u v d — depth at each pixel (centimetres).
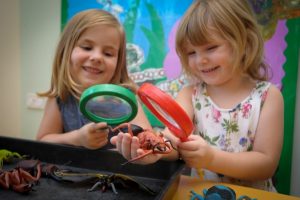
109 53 82
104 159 57
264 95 79
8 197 45
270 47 117
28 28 156
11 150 64
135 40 138
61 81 86
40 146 62
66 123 88
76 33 81
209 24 69
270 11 116
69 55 83
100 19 79
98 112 53
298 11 112
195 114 86
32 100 161
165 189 42
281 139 75
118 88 47
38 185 49
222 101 84
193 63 75
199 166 57
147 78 138
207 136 82
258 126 77
